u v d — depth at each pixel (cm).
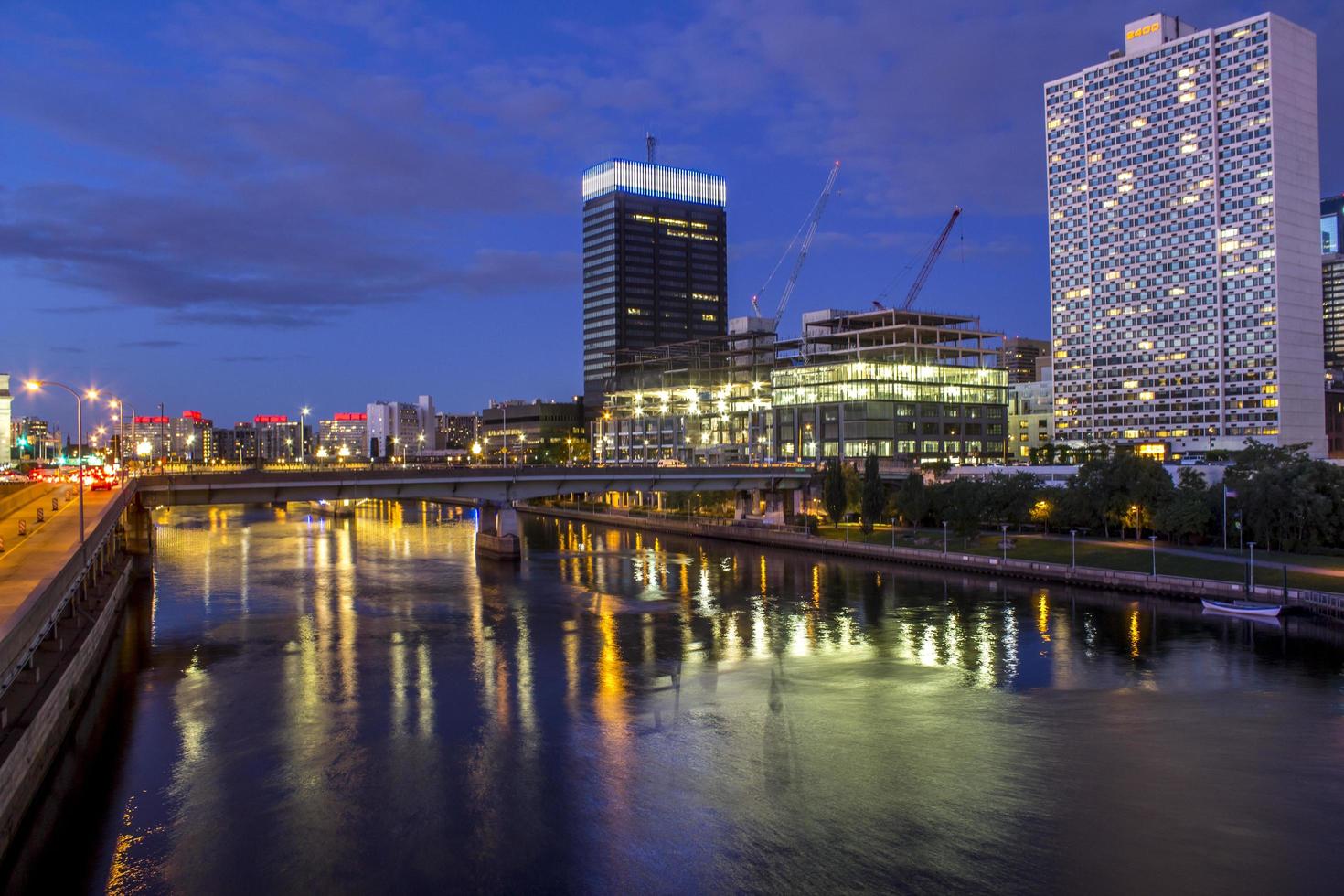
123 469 16138
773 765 5644
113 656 8375
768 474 18025
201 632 9400
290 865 4444
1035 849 4559
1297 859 4438
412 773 5553
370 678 7606
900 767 5606
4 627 5075
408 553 16775
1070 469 17425
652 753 5856
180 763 5694
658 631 9462
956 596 11225
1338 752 5772
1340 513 11812
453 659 8262
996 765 5622
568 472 15812
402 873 4366
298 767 5638
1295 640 8569
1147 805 5053
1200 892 4162
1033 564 12231
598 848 4594
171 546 18288
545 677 7638
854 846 4609
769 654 8400
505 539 15250
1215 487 13125
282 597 11612
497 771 5575
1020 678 7462
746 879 4300
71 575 6650
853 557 15112
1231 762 5644
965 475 17338
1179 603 10381
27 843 4662
